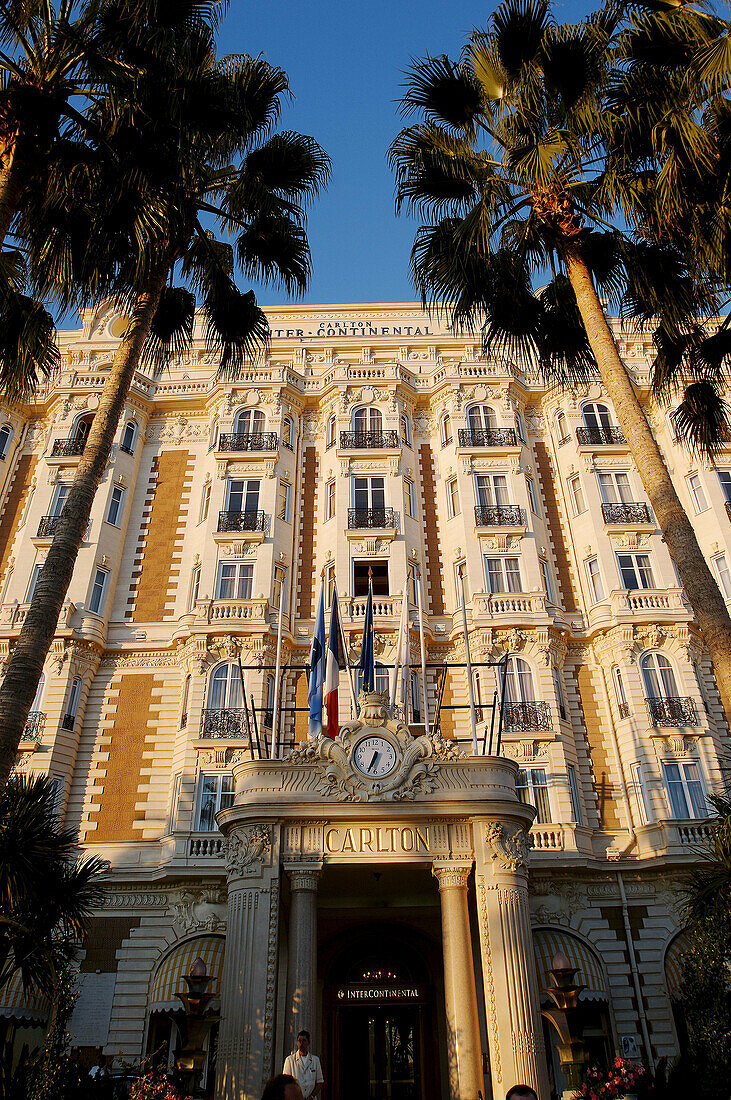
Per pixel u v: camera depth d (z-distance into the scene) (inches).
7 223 626.8
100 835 1141.7
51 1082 652.7
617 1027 1012.5
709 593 575.2
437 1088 921.5
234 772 827.4
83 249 695.1
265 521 1359.5
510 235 802.2
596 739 1222.9
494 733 1175.0
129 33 666.2
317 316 1721.2
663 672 1232.8
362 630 1254.9
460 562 1342.3
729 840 639.8
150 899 1082.7
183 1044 700.0
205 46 737.6
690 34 668.7
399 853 760.3
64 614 1259.8
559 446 1478.8
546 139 703.1
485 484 1412.4
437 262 814.5
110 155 674.2
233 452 1422.2
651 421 1509.6
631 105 691.4
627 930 1069.8
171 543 1400.1
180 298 848.3
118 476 1427.2
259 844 762.2
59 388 1485.0
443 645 1283.2
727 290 705.0
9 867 590.6
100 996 1019.3
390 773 788.0
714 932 701.3
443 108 810.8
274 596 1312.7
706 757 1156.5
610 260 801.6
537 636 1248.2
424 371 1614.2
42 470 1414.9
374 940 1000.2
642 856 1113.4
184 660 1251.8
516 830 780.6
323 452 1492.4
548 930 1066.1
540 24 745.0
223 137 772.0
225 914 1051.3
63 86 656.4
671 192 639.1
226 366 867.4
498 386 1510.8
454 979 707.4
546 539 1389.0
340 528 1352.1
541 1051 684.1
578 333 843.4
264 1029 680.4
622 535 1352.1
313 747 806.5
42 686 1224.8
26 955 638.5
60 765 1167.6
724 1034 715.4
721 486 1386.6
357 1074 940.6
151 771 1188.5
